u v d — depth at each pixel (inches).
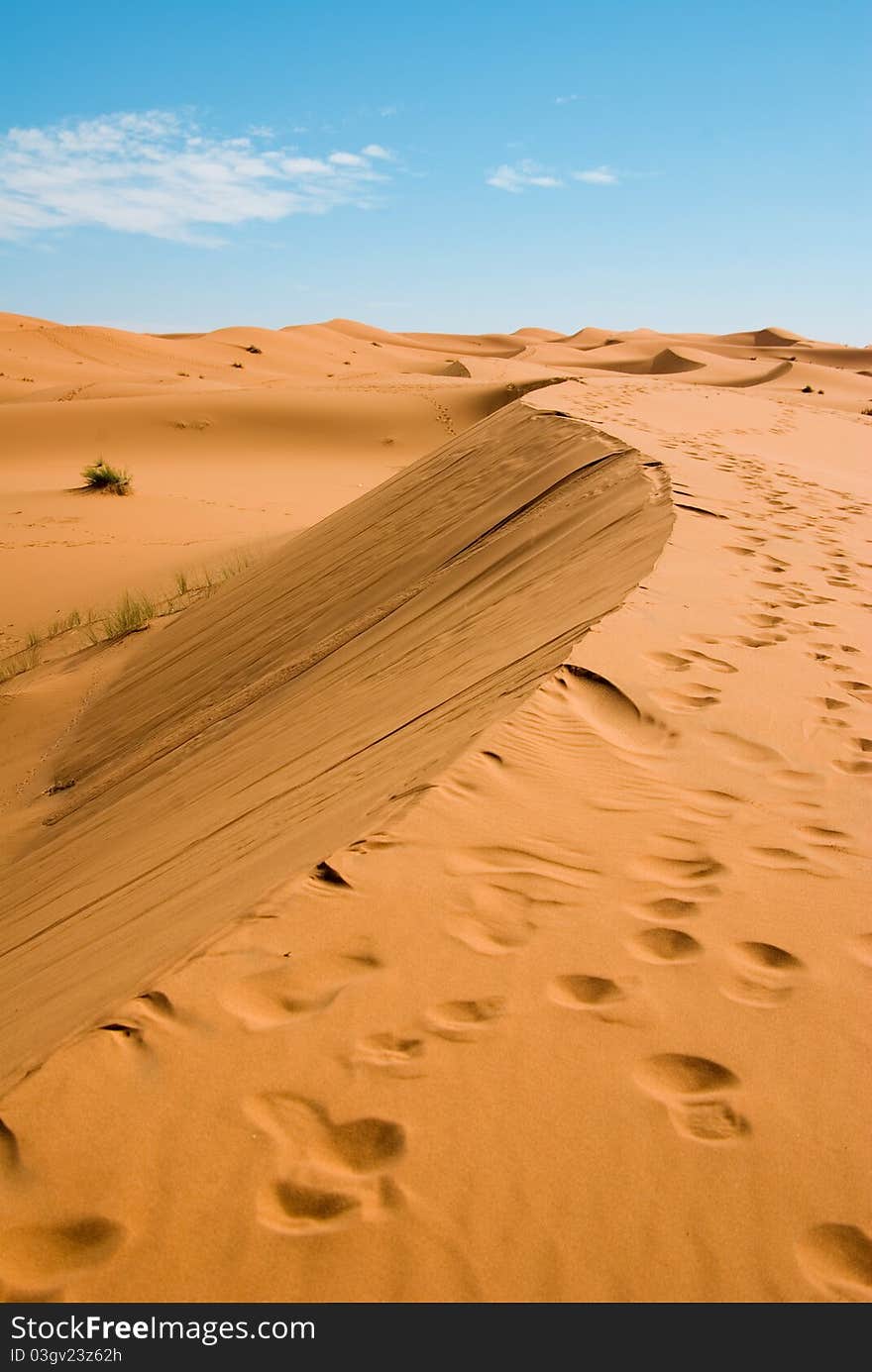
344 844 109.2
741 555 280.8
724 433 725.9
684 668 175.6
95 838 245.3
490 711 154.7
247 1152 67.1
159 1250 60.6
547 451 490.3
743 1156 67.7
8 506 1019.9
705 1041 79.3
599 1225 62.2
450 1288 58.4
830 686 176.6
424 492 519.5
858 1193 65.2
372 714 213.2
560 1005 82.8
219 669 392.8
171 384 2635.3
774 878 106.5
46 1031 88.7
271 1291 58.2
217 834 166.4
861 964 91.0
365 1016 80.4
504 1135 68.9
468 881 101.3
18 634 602.5
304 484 1334.9
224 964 86.5
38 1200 63.7
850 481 543.8
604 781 128.8
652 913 98.0
